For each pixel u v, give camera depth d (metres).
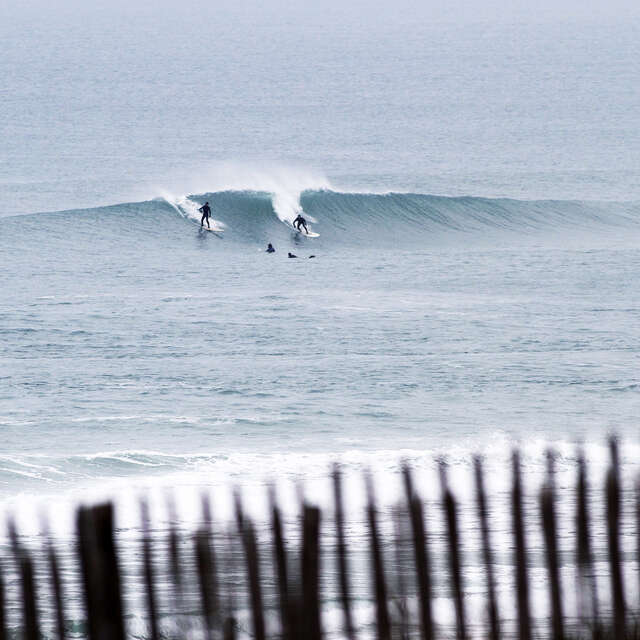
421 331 155.38
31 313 166.25
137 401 116.31
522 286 196.88
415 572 21.48
